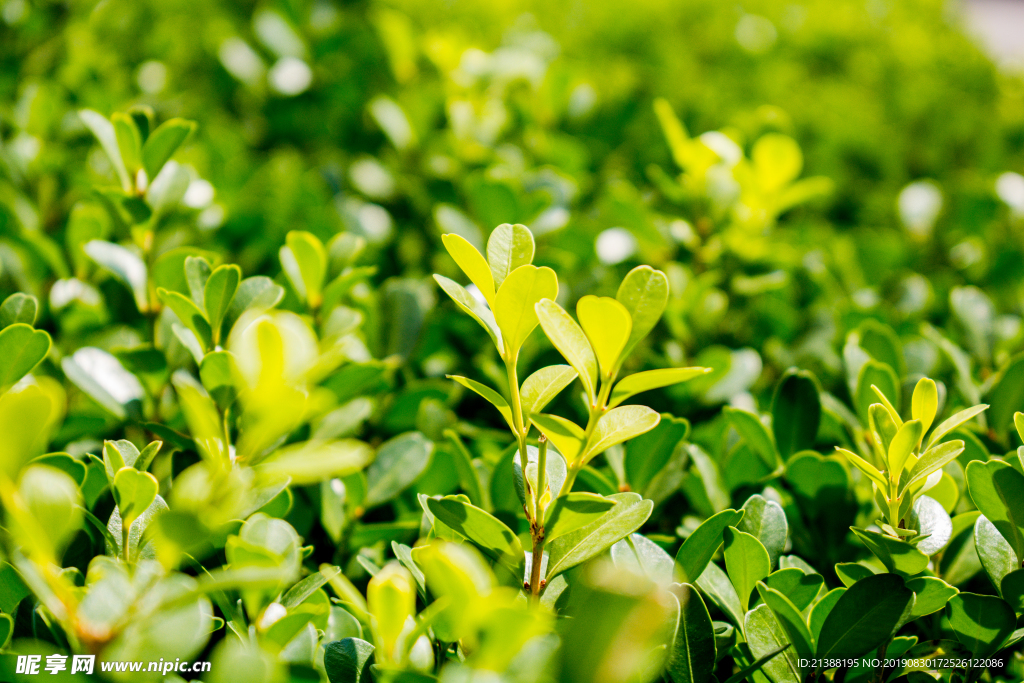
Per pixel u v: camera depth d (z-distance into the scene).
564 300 0.79
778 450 0.65
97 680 0.53
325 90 1.37
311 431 0.64
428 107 1.10
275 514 0.60
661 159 1.24
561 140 1.08
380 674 0.54
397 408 0.69
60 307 0.70
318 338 0.67
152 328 0.67
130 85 1.31
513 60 1.10
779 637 0.58
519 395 0.57
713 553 0.59
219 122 1.33
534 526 0.56
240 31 1.60
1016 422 0.58
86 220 0.71
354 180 1.08
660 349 0.82
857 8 2.20
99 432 0.66
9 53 1.20
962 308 0.74
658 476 0.63
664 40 1.76
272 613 0.56
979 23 7.15
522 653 0.54
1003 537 0.59
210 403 0.58
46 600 0.53
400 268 1.00
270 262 0.88
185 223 0.82
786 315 0.89
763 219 0.88
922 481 0.58
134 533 0.58
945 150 1.50
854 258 1.06
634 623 0.52
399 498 0.65
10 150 0.88
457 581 0.52
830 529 0.63
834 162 1.33
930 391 0.58
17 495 0.52
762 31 1.90
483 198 0.83
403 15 1.52
